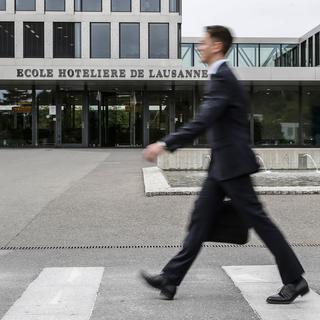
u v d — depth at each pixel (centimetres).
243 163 468
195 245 495
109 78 3372
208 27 489
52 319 461
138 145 3688
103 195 1211
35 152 2961
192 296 525
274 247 477
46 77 3372
